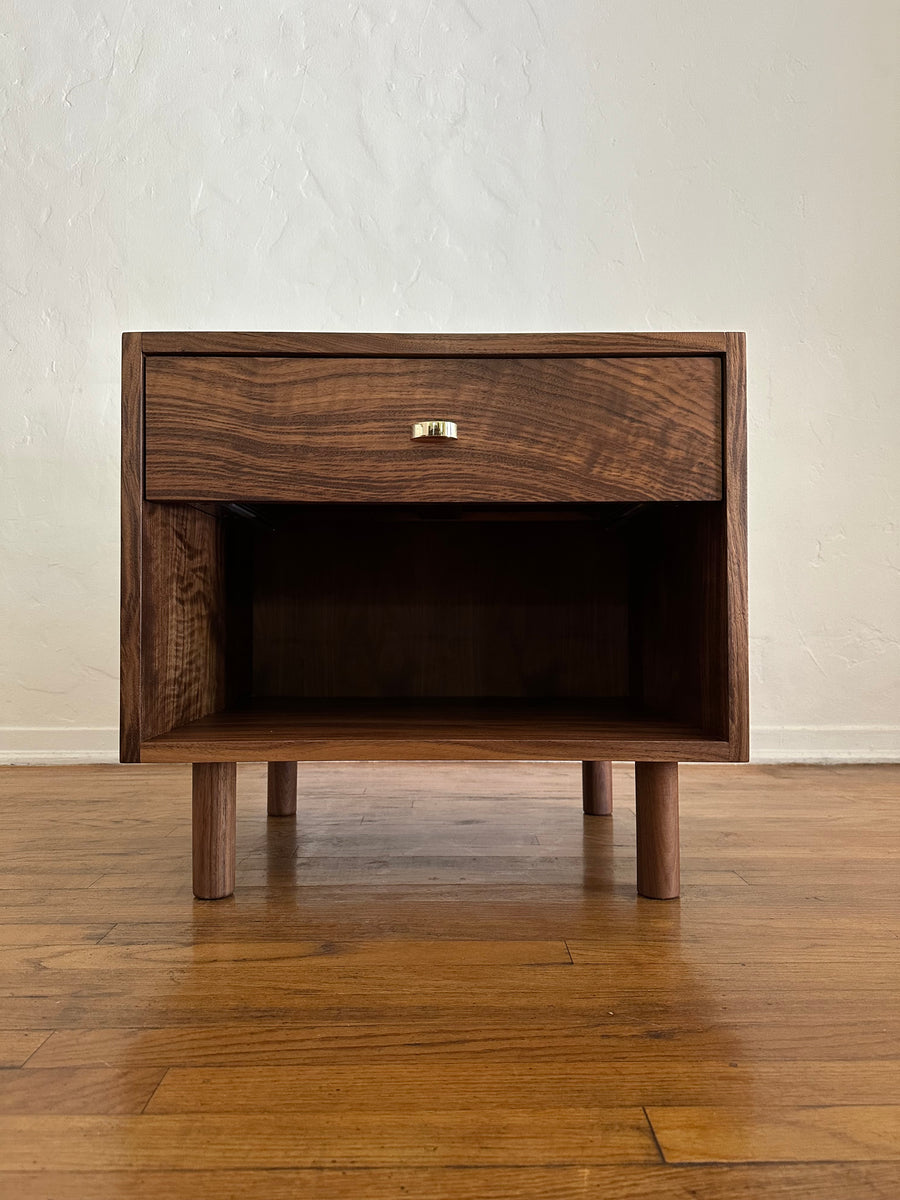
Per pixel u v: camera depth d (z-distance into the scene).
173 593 1.00
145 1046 0.62
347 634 1.35
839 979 0.74
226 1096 0.56
